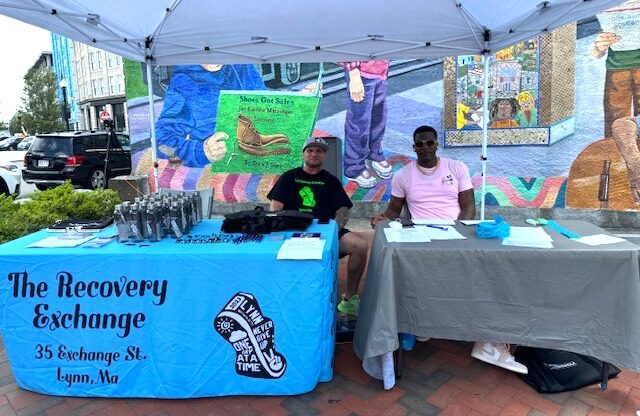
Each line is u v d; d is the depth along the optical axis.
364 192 6.96
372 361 2.65
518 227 2.93
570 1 3.21
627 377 2.67
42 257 2.46
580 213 6.24
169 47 4.13
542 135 6.25
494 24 3.82
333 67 6.83
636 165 5.93
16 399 2.56
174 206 2.76
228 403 2.50
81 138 10.68
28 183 10.81
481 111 6.41
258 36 3.96
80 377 2.55
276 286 2.42
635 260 2.30
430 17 3.73
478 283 2.45
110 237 2.75
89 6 3.23
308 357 2.48
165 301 2.46
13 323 2.52
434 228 2.94
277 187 3.89
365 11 3.60
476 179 6.56
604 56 5.88
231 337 2.47
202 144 7.31
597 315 2.38
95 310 2.49
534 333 2.45
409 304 2.51
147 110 7.34
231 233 2.88
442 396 2.53
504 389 2.59
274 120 7.09
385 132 6.79
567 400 2.47
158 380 2.52
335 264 2.95
